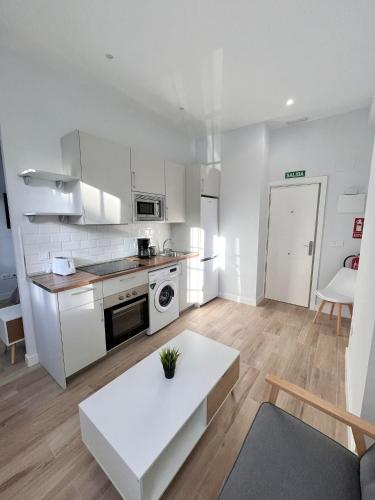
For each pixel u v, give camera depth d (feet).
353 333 6.59
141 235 10.45
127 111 9.23
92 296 6.66
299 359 7.48
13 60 6.21
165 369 4.64
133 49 6.00
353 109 9.36
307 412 5.46
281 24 5.13
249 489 2.85
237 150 11.38
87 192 7.12
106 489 3.92
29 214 6.44
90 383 6.41
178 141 11.82
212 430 4.97
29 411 5.50
